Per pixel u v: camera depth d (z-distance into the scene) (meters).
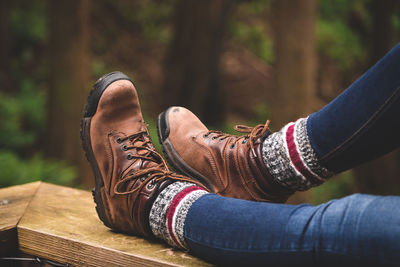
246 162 1.29
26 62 11.40
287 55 5.14
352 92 1.04
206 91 10.03
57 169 6.00
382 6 9.16
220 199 1.10
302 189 1.22
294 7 5.08
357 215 0.89
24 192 1.78
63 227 1.39
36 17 12.21
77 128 6.72
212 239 1.05
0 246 1.38
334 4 13.71
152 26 13.62
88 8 6.71
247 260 1.00
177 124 1.48
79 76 6.67
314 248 0.92
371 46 9.52
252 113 11.73
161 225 1.18
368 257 0.85
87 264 1.25
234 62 12.96
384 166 8.91
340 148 1.07
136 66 12.47
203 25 9.73
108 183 1.29
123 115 1.35
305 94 5.19
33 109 8.97
